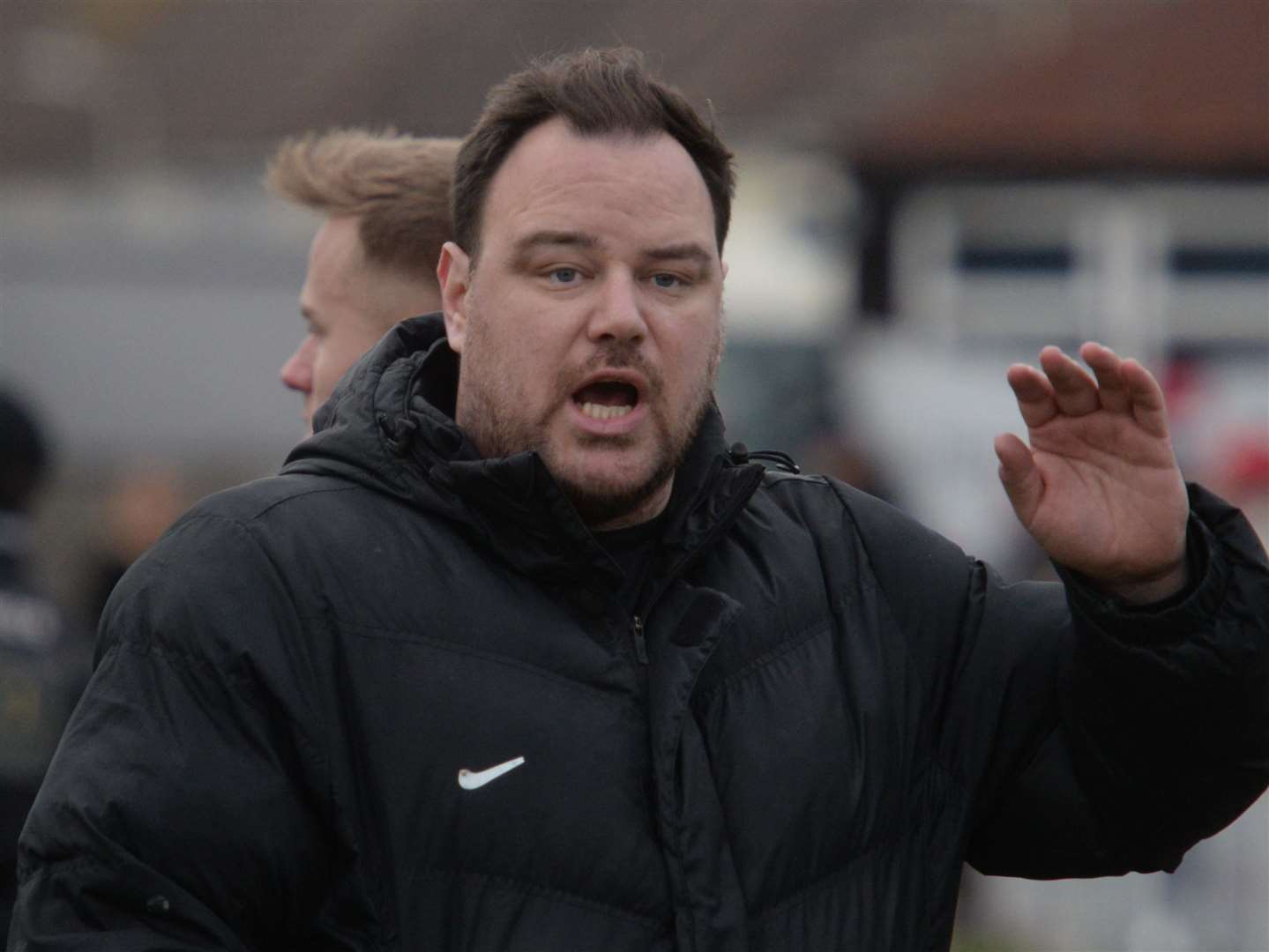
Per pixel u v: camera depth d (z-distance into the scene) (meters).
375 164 11.93
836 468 30.66
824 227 56.00
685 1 68.88
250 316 35.94
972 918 27.55
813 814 8.87
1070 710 9.34
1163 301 54.16
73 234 36.09
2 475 14.76
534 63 9.52
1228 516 9.04
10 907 13.09
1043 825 9.63
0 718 13.27
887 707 9.29
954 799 9.52
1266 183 53.72
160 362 35.75
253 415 35.81
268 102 74.81
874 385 36.38
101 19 84.31
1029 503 8.88
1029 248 54.78
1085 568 8.90
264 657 8.43
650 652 8.93
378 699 8.50
